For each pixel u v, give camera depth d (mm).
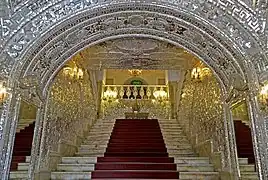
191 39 4262
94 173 5137
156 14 3883
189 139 7406
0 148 3342
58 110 5414
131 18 4035
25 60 3699
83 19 3855
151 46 6422
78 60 6684
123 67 6879
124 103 12133
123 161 5785
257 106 3445
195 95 6961
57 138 5383
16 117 3609
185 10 3715
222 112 4652
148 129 8570
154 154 6633
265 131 3299
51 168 5023
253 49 3543
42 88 4418
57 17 3701
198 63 6453
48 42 3895
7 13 3418
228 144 4320
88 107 8594
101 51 6812
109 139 7637
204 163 5574
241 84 3775
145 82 15180
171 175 5113
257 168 3373
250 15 3451
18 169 3672
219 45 3924
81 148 7062
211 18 3686
